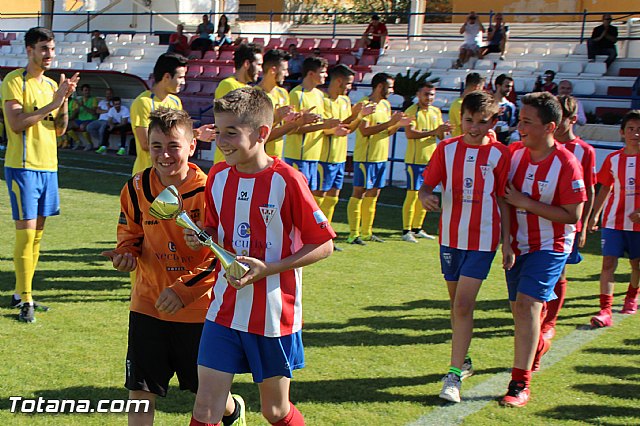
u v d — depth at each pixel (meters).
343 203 12.30
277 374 2.99
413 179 9.15
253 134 2.86
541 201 4.25
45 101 5.44
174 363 3.27
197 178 3.27
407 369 4.75
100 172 14.44
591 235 10.35
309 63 8.20
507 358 5.08
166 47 23.05
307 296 6.42
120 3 26.53
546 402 4.30
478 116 4.20
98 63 22.84
